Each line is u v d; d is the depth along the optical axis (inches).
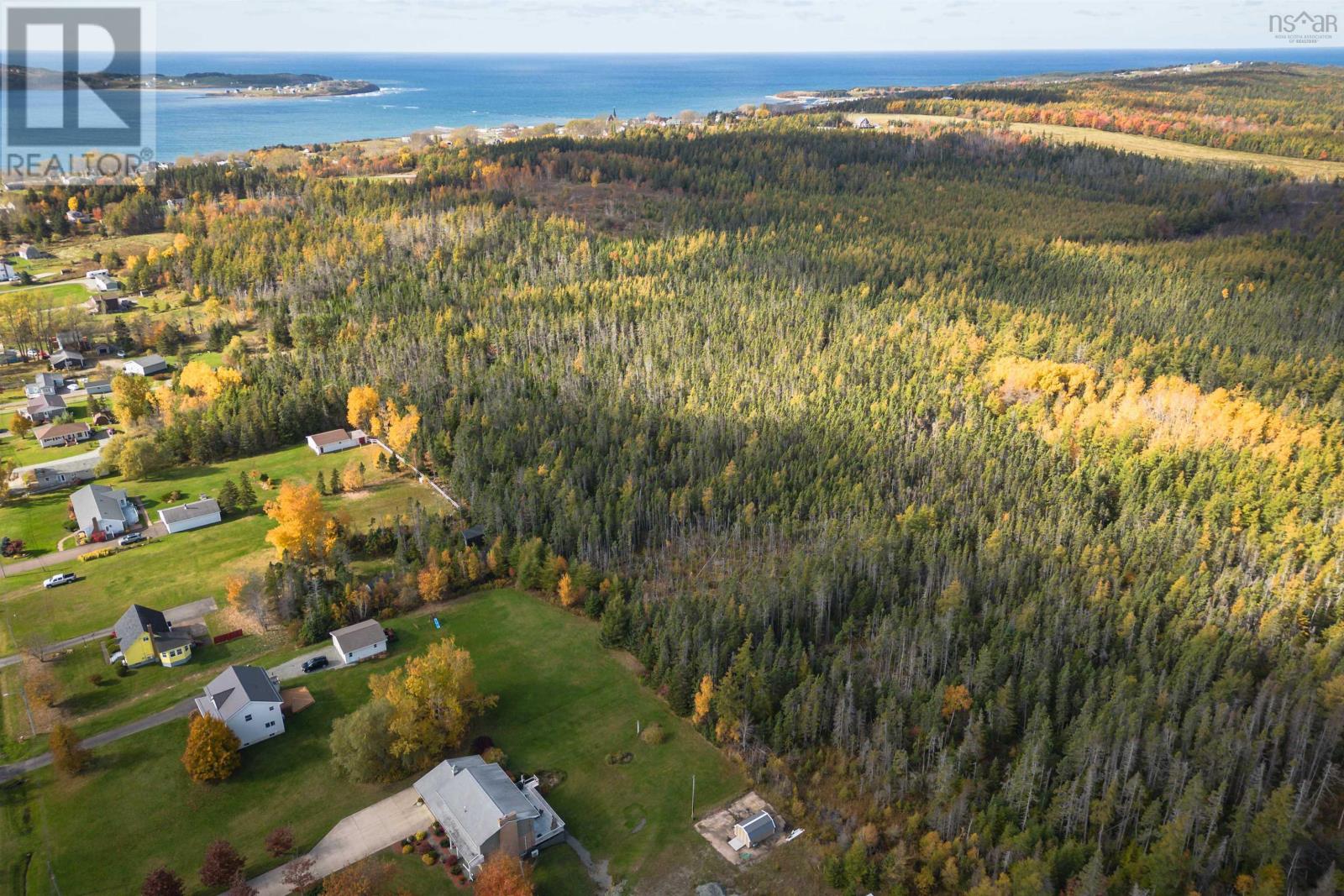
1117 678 4141.2
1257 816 3412.9
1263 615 4731.8
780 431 6712.6
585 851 3548.2
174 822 3651.6
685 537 5792.3
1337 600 4825.3
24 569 5442.9
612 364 7829.7
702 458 6279.5
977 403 7229.3
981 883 3297.2
